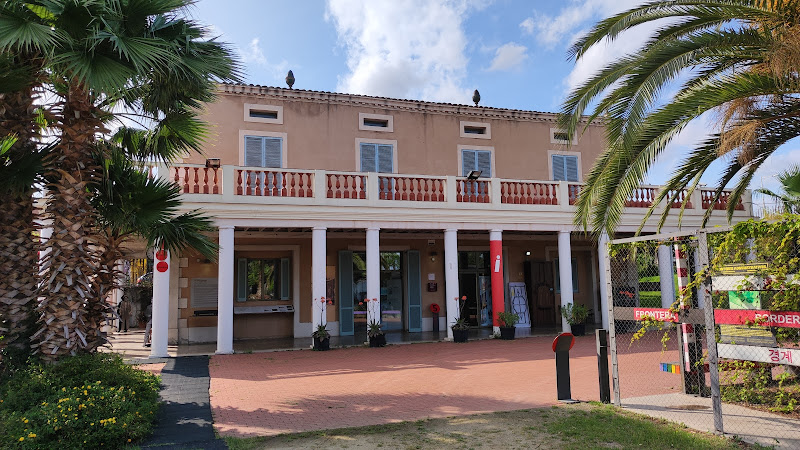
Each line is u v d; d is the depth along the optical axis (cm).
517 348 1329
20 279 714
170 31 749
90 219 740
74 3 629
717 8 671
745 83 644
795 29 605
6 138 679
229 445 555
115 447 552
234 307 1599
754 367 725
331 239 1714
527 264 1927
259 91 1576
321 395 818
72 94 706
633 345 1347
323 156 1631
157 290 1225
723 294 750
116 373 682
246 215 1315
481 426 617
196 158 1504
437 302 1823
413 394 816
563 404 724
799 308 584
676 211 1678
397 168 1706
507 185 1598
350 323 1695
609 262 743
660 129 706
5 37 589
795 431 575
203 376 984
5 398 607
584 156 1944
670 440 543
